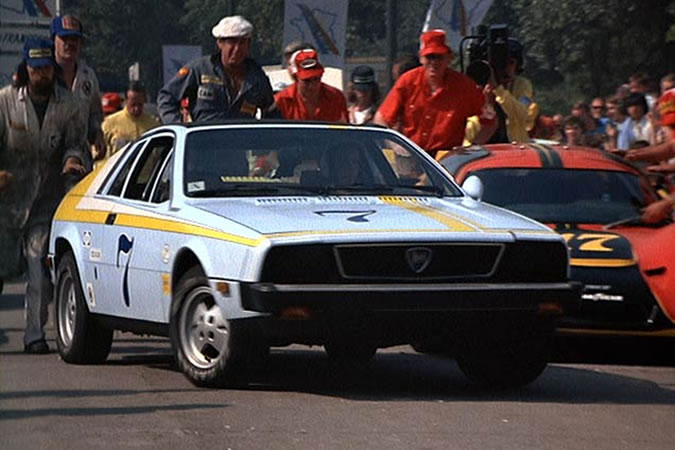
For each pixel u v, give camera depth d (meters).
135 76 76.06
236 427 16.30
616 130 40.31
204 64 26.19
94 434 15.94
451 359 23.03
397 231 18.00
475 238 18.11
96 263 21.30
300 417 16.94
